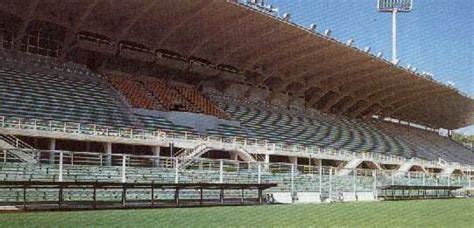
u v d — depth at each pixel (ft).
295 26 164.96
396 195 125.29
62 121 123.95
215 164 113.39
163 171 99.04
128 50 160.56
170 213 56.34
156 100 160.45
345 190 114.73
